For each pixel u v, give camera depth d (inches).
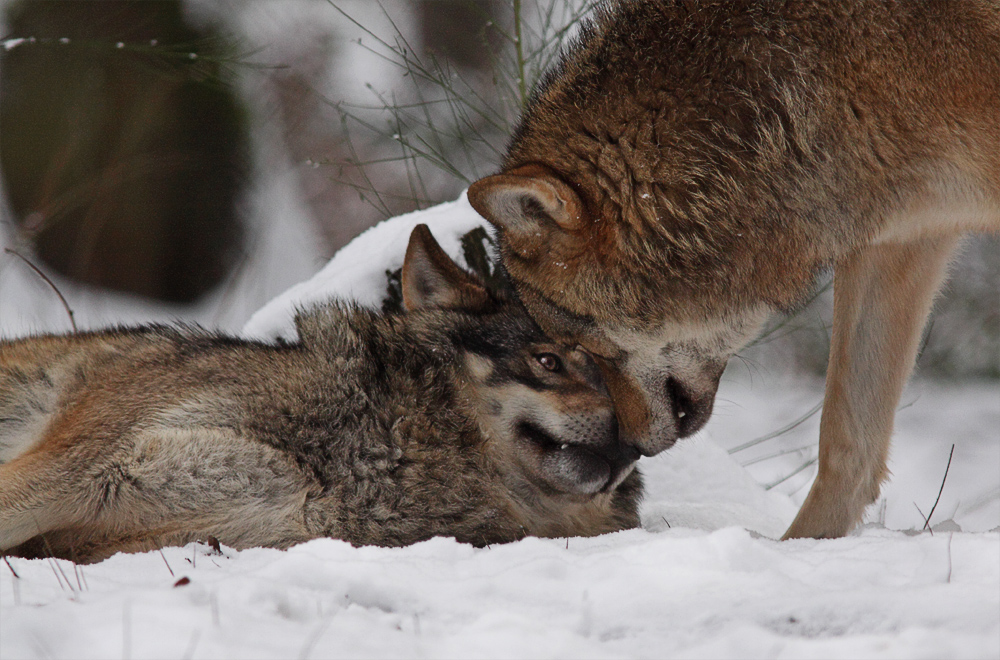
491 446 302.7
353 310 311.9
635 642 167.3
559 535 318.7
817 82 251.1
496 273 411.8
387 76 877.8
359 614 176.1
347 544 224.4
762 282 270.7
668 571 196.9
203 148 838.5
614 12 287.1
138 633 148.7
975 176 245.1
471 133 636.7
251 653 144.9
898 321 293.0
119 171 775.7
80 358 294.5
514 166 283.6
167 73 719.7
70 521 255.1
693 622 171.2
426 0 846.5
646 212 261.1
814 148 255.4
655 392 287.7
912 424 756.0
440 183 827.4
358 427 282.4
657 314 272.1
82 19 771.4
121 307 791.7
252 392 274.2
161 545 261.6
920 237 278.2
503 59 594.6
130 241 799.7
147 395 269.7
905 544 214.5
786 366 840.9
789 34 253.6
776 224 263.3
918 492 617.0
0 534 243.1
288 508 269.4
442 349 304.8
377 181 841.5
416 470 286.5
